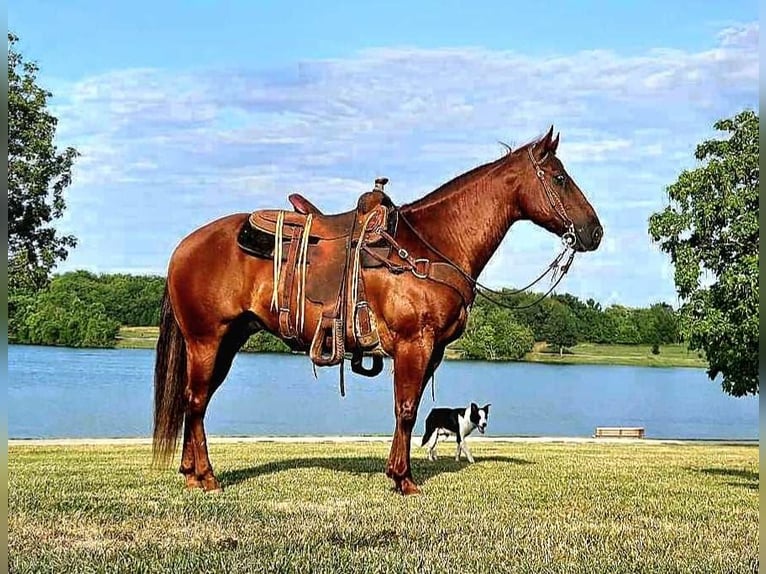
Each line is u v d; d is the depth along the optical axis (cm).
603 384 5756
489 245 816
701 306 1148
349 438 1914
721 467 1217
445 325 789
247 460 1140
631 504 797
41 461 1148
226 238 812
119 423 2594
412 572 553
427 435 1263
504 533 659
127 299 6419
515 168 812
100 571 541
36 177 2536
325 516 701
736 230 1106
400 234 800
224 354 855
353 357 812
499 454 1415
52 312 6262
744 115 1151
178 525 664
